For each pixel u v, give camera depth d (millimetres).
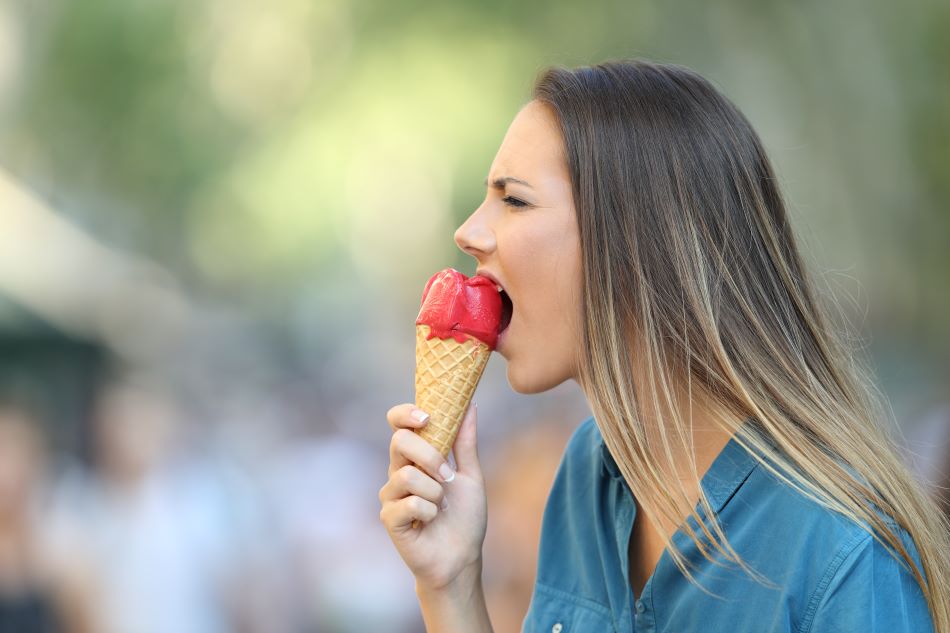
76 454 34406
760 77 45062
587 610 7793
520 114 7801
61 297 48344
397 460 7961
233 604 21672
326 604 24469
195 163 69250
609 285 7250
